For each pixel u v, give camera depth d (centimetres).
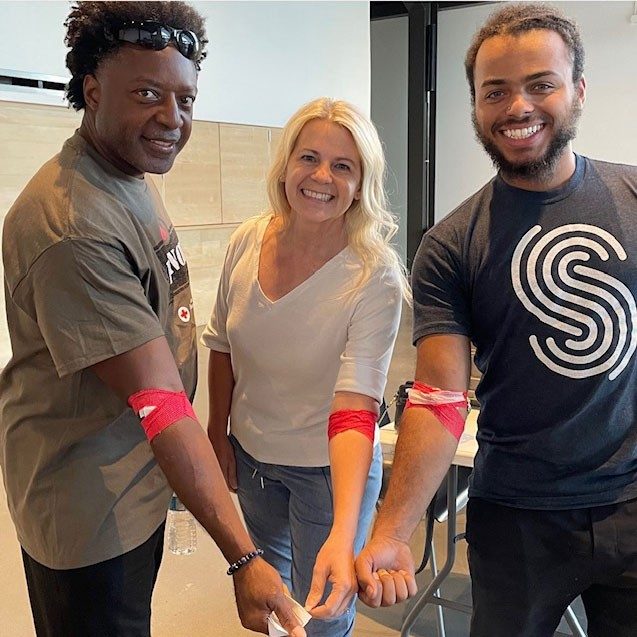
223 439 176
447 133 704
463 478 240
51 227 108
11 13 252
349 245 152
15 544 257
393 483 138
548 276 128
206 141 341
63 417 120
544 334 129
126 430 126
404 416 142
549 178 130
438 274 139
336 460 144
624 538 132
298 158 147
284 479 163
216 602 246
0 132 251
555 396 130
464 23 672
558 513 134
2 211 254
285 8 387
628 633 137
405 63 721
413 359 505
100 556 124
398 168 746
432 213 729
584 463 132
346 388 147
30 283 109
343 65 444
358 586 127
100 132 116
